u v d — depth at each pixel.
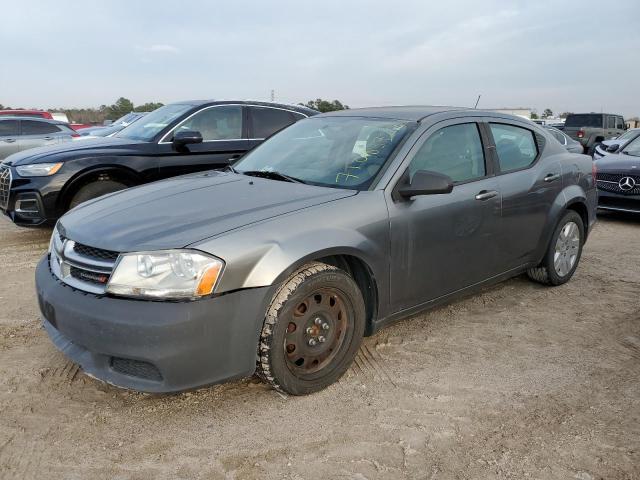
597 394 3.27
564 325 4.30
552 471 2.58
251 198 3.33
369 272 3.35
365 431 2.87
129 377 2.78
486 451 2.72
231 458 2.64
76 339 2.84
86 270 2.90
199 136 6.78
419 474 2.55
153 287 2.69
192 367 2.72
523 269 4.68
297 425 2.91
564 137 12.53
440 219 3.71
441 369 3.54
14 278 5.28
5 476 2.49
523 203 4.40
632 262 6.16
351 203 3.30
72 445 2.72
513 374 3.50
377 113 4.27
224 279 2.75
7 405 3.05
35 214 6.33
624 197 8.32
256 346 2.89
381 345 3.87
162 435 2.81
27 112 17.88
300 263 2.96
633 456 2.70
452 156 3.97
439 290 3.86
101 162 6.48
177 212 3.15
